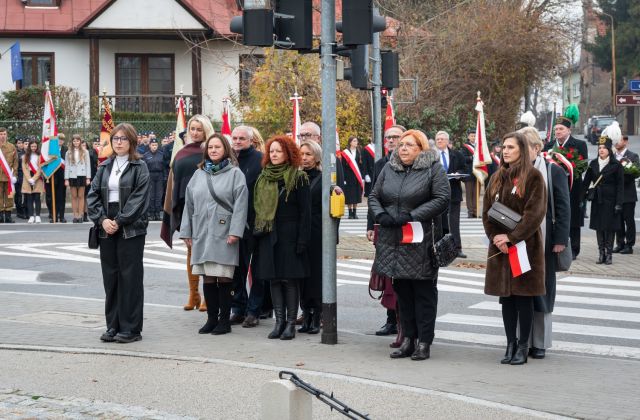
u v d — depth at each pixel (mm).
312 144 10992
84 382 8539
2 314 12031
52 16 43188
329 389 8219
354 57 14664
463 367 9281
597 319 12492
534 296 9477
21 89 37406
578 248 17938
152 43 43469
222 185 10695
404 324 9758
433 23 41688
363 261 18094
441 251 9477
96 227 10383
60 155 26547
